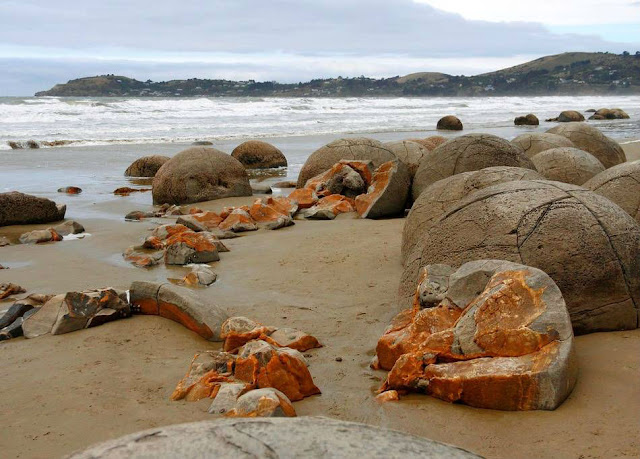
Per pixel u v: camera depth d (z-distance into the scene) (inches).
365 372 182.2
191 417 154.1
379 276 275.7
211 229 379.2
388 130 1304.1
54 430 150.1
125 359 194.2
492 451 135.6
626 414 146.5
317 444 67.3
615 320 191.0
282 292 259.4
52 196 538.6
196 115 1617.9
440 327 175.9
